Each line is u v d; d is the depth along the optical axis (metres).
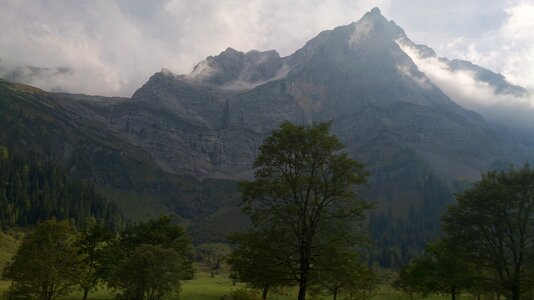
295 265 43.91
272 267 42.84
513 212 52.72
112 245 78.12
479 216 54.03
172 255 63.38
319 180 42.22
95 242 76.12
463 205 56.38
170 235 82.50
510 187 53.12
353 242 42.56
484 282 54.44
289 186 43.12
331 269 40.97
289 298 78.75
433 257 80.25
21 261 59.06
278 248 42.50
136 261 60.97
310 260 41.84
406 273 91.12
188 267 80.50
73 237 66.06
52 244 60.03
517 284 51.12
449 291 76.50
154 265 61.22
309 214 43.12
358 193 44.00
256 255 42.50
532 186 52.06
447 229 57.28
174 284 63.94
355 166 43.09
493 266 53.72
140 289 61.34
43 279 58.31
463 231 56.00
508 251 54.97
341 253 41.09
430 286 78.44
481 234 54.06
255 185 43.84
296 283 43.38
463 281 57.25
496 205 52.94
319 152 43.31
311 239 41.94
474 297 75.75
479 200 54.25
